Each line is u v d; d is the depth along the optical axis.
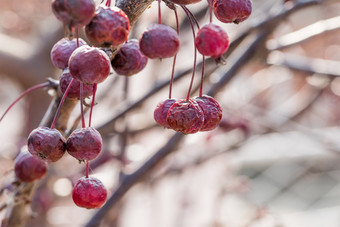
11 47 4.46
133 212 5.24
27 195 2.02
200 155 4.27
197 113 1.44
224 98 4.34
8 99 6.54
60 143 1.40
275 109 5.30
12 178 2.23
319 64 3.54
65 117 1.81
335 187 9.93
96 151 1.40
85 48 1.29
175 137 2.60
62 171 3.74
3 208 2.04
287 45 3.07
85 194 1.50
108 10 1.27
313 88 4.42
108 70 1.30
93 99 1.48
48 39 4.48
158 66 4.00
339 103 5.22
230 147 4.29
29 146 1.40
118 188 2.56
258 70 4.67
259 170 9.69
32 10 5.63
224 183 5.35
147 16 3.35
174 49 1.29
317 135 4.18
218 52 1.38
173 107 1.46
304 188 9.98
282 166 9.66
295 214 9.67
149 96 2.79
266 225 4.59
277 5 2.88
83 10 1.16
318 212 9.84
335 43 5.62
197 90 3.53
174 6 1.39
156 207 4.93
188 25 3.85
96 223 2.51
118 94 3.61
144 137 4.07
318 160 8.27
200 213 5.28
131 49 1.57
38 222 3.85
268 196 9.84
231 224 4.98
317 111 5.40
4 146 3.54
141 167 2.59
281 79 5.03
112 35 1.26
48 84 1.77
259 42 2.88
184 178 5.29
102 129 2.84
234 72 2.84
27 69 4.44
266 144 7.70
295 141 4.77
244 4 1.40
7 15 5.54
